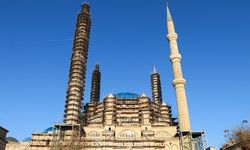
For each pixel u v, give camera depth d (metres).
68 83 115.12
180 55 109.44
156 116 114.19
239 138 66.62
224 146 73.69
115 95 118.12
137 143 89.88
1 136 85.69
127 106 113.06
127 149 88.44
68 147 73.50
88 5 134.38
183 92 100.69
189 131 90.94
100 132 98.62
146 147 89.06
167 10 124.88
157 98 149.12
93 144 88.56
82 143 77.62
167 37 115.50
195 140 92.62
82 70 115.94
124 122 107.69
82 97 112.94
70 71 116.75
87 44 124.69
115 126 98.62
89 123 112.62
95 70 153.00
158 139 93.50
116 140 89.81
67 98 110.38
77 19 130.88
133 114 110.38
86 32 125.44
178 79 102.62
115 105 111.88
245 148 64.81
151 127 99.12
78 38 122.50
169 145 91.19
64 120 106.81
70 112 105.31
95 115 115.38
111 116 106.19
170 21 119.31
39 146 89.69
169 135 97.56
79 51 118.62
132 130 97.62
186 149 88.94
